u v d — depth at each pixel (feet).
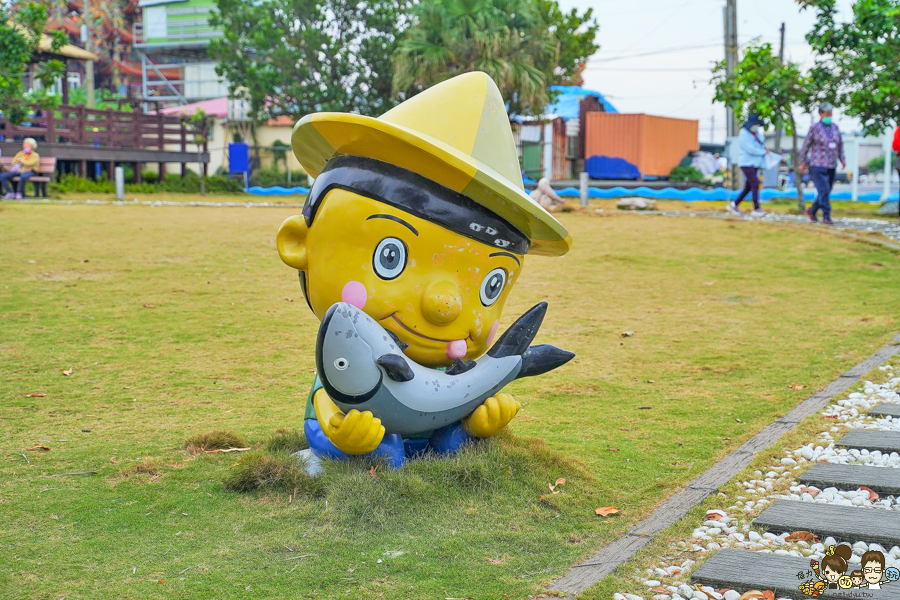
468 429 15.56
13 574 11.66
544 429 18.95
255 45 100.83
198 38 166.09
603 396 21.75
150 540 12.87
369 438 13.89
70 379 22.61
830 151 49.34
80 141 85.56
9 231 45.52
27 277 35.01
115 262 38.93
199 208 64.64
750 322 29.73
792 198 77.51
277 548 12.59
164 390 21.89
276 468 14.90
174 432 18.48
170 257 40.65
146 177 96.43
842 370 23.22
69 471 15.90
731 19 84.38
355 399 13.89
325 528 13.25
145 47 169.17
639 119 110.63
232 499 14.55
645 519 13.87
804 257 41.16
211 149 118.52
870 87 51.83
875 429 17.94
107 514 13.87
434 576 11.75
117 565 12.01
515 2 84.69
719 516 13.88
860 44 52.13
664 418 19.75
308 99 101.09
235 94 109.50
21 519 13.60
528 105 86.63
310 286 14.74
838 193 82.28
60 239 44.06
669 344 27.04
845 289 34.37
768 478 15.67
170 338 27.20
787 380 22.63
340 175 14.12
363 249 13.96
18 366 23.58
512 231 14.48
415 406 14.15
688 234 48.24
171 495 14.74
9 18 79.61
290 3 99.45
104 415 19.67
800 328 28.55
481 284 14.48
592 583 11.56
